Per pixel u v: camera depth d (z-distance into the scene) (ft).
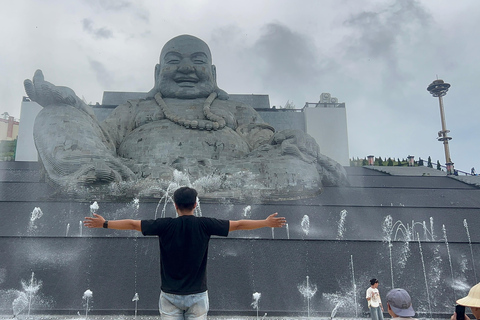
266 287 28.25
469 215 41.11
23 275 27.96
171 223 11.14
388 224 38.55
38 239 31.81
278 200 44.32
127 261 29.96
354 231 36.81
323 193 48.42
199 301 10.81
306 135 52.24
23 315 24.98
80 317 24.84
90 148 44.14
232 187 44.70
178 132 51.83
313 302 27.20
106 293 26.78
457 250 33.30
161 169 44.65
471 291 13.09
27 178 52.34
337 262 31.19
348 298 27.73
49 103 48.47
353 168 76.23
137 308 25.59
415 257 32.14
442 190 52.47
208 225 11.27
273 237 34.83
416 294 28.30
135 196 41.32
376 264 31.12
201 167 46.11
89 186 40.96
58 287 27.09
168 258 10.95
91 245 31.55
